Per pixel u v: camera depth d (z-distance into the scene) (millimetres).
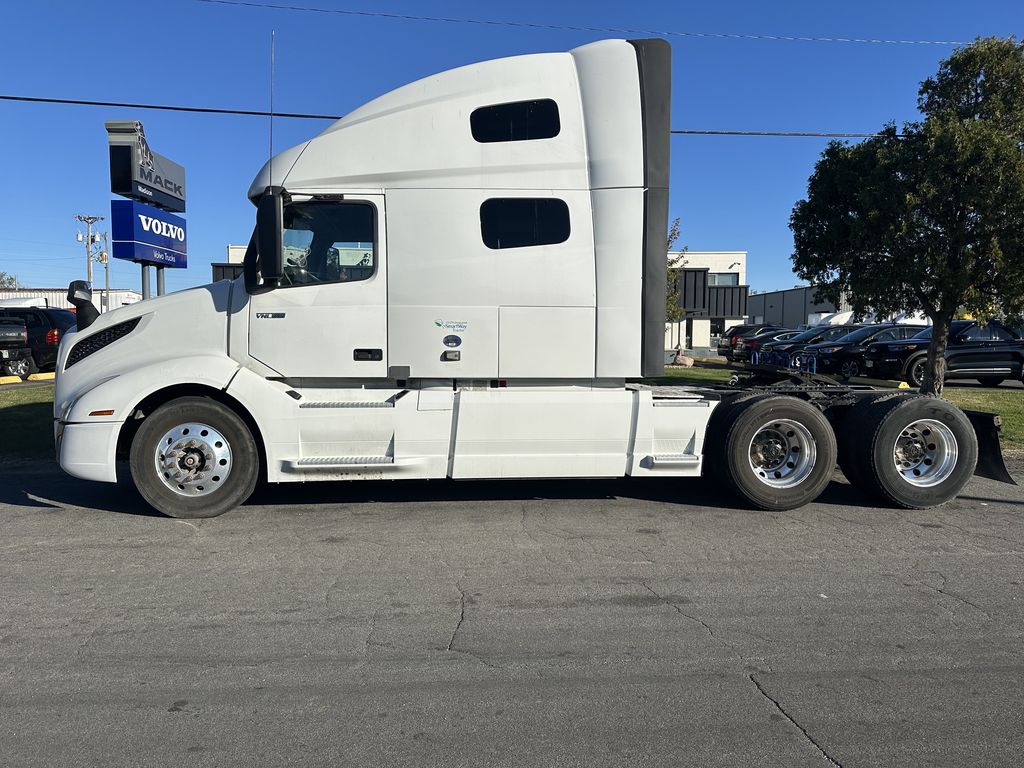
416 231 5863
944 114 9422
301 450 5859
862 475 6410
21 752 2715
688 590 4391
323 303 5875
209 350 5934
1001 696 3141
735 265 48688
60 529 5625
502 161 5887
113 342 6000
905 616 3990
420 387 6094
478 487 7098
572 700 3115
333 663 3449
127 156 10383
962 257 9133
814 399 6637
